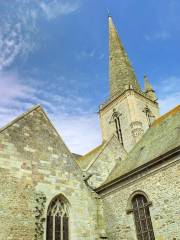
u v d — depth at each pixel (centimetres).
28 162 2164
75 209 2250
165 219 1862
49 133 2428
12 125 2220
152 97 5872
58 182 2256
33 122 2370
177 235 1762
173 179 1889
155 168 2025
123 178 2242
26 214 1972
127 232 2120
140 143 2758
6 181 1992
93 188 2480
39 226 1977
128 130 5053
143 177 2108
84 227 2219
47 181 2198
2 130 2139
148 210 2028
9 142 2134
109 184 2366
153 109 5650
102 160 2795
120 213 2220
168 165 1945
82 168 2711
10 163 2067
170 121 2548
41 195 2102
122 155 3039
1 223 1850
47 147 2344
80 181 2405
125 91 5447
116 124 5428
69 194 2275
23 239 1883
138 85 5966
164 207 1894
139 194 2112
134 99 5316
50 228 2067
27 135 2267
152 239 1942
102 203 2409
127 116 5188
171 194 1875
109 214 2311
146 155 2330
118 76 5947
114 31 6825
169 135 2294
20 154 2148
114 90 5828
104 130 5631
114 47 6494
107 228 2284
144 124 5141
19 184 2041
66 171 2355
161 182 1966
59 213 2175
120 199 2258
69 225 2178
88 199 2358
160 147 2225
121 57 6256
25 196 2028
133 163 2425
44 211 2067
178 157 1891
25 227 1927
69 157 2447
